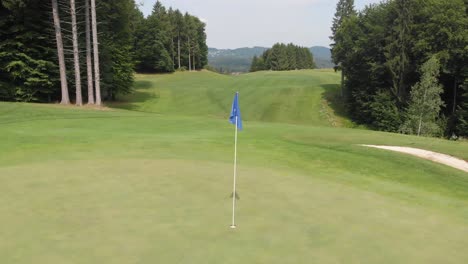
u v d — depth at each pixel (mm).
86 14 33812
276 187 11148
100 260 6234
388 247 7352
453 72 41156
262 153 16406
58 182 10648
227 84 70125
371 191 11688
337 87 60219
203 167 13000
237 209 9016
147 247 6777
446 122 40344
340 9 69812
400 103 43500
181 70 103375
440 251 7324
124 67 48562
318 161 15836
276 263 6391
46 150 14969
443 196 12344
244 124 25594
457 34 39625
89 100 34219
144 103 51625
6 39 34938
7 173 11492
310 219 8633
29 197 9352
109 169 12195
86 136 18078
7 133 17969
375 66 45250
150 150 15539
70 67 38125
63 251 6531
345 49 51875
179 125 23453
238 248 6895
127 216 8258
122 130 20656
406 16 43031
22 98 36875
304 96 55844
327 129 24531
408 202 10797
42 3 34938
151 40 91375
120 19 44219
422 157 17594
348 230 8117
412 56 44000
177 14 109062
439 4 41062
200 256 6508
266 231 7773
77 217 8125
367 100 47250
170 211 8664
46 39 36156
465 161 17828
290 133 21984
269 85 66375
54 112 26172
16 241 6895
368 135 22438
